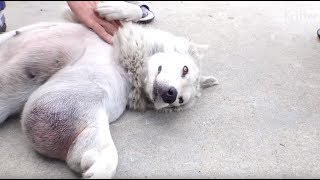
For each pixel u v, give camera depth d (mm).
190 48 1066
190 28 1453
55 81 838
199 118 1000
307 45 1377
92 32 994
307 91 1129
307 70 1229
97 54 923
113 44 976
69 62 911
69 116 772
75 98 796
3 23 1265
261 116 1020
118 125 941
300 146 920
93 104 806
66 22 1065
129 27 994
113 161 730
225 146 906
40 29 949
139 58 940
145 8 1481
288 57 1298
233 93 1109
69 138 766
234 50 1328
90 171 707
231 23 1518
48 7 1570
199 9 1626
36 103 783
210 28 1467
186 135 932
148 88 935
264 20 1558
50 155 796
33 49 886
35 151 839
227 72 1206
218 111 1031
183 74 971
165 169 823
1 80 857
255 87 1140
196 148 893
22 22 1403
